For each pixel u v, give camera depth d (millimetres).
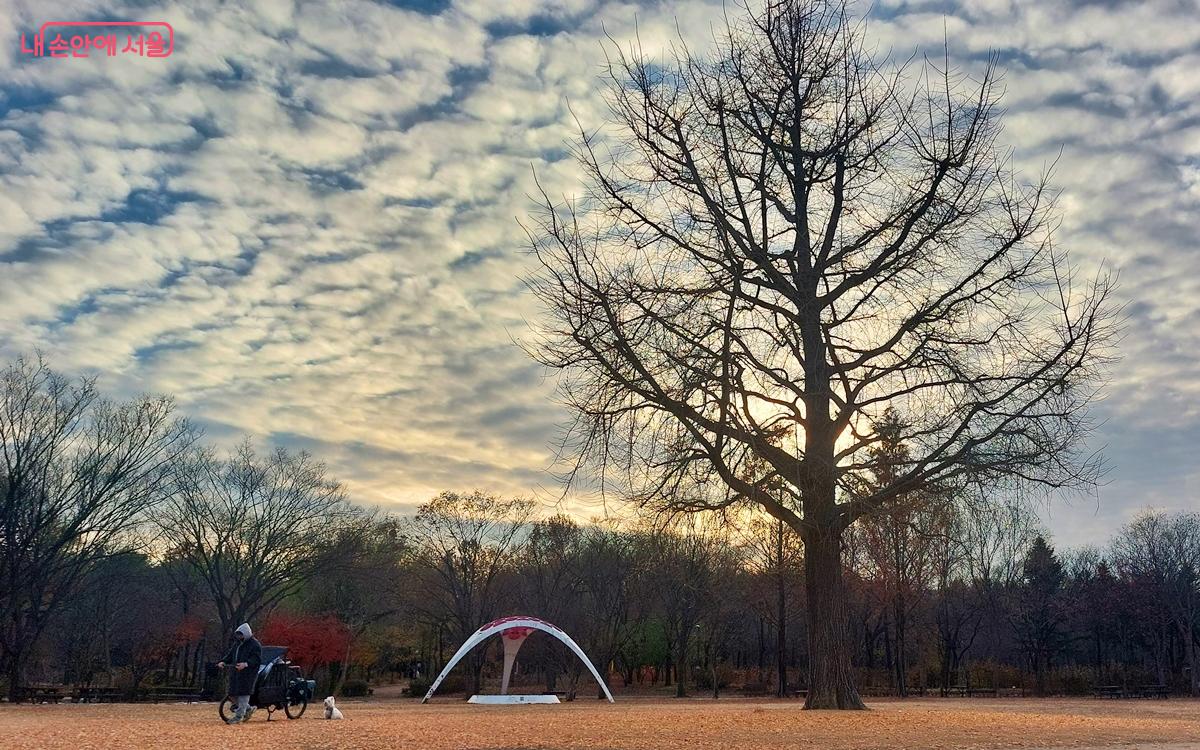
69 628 60531
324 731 17453
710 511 23953
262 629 64188
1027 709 32219
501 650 82562
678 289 22562
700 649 77375
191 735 16594
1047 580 84750
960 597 73438
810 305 23562
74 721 22141
